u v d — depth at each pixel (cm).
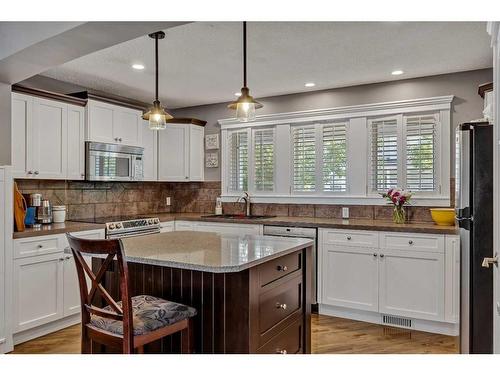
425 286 338
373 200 418
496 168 158
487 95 323
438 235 331
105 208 474
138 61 352
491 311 229
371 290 362
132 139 468
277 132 480
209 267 186
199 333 211
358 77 397
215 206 528
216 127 530
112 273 244
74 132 397
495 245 162
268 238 278
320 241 388
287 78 402
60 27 221
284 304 236
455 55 330
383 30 279
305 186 464
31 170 354
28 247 317
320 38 294
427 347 305
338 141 443
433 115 392
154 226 442
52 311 335
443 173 385
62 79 410
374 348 302
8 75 295
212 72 384
